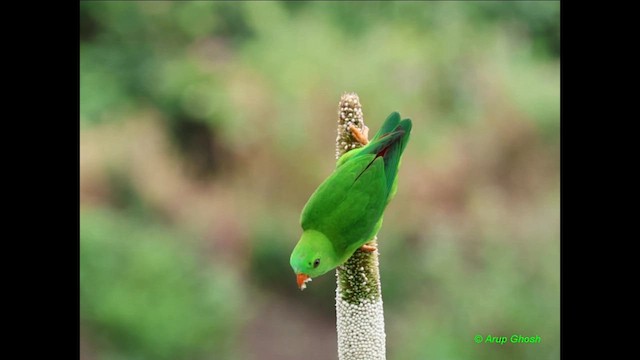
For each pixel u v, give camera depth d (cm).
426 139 1115
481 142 1150
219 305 925
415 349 893
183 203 1083
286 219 1064
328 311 1009
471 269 993
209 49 1292
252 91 1169
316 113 1131
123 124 1170
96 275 883
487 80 1208
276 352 947
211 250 1041
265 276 1033
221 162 1156
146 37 1299
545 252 991
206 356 894
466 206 1080
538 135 1174
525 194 1136
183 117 1196
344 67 1176
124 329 859
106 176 1066
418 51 1218
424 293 969
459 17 1317
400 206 1051
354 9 1341
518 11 1399
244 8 1318
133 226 998
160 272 905
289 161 1108
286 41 1233
